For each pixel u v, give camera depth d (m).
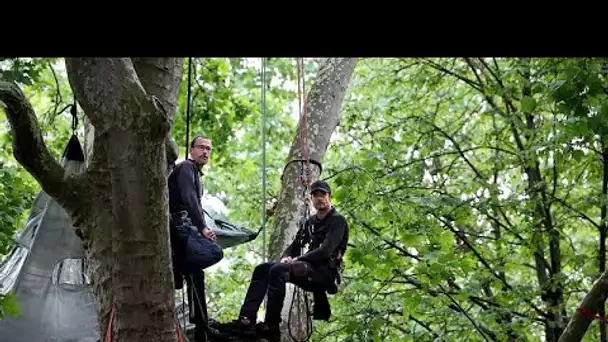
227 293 16.27
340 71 12.09
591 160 13.64
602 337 12.96
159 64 7.29
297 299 9.45
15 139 6.80
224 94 16.48
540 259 14.49
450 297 12.89
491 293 15.04
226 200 18.66
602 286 10.62
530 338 14.55
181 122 16.47
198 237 7.78
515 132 14.65
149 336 6.83
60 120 16.56
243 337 8.29
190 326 8.91
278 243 10.70
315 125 11.66
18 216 10.75
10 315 8.92
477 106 15.59
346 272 14.38
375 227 12.54
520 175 14.54
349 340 12.22
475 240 14.73
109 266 6.86
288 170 11.23
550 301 14.13
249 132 19.06
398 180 13.13
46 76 16.88
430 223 11.91
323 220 8.42
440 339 12.84
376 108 15.96
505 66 15.12
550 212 14.62
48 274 9.21
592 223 14.08
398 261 11.98
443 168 14.45
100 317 6.93
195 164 8.16
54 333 9.20
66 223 9.19
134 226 6.71
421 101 15.59
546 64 11.90
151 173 6.66
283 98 18.92
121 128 6.57
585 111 10.53
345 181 11.77
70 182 6.96
